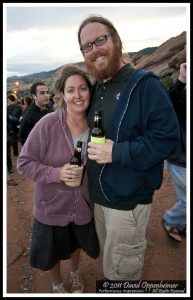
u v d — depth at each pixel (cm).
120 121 169
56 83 191
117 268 204
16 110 760
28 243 334
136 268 205
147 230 342
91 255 224
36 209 203
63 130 187
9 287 264
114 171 180
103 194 190
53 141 188
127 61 191
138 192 183
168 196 436
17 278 276
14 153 806
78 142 185
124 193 179
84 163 195
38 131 187
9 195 499
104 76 179
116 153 166
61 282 244
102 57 174
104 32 172
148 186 186
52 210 196
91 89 194
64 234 205
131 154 165
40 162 194
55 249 209
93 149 171
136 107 167
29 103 648
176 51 1384
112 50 175
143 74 166
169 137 165
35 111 329
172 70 1109
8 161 622
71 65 192
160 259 292
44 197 196
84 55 182
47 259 206
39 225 202
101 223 213
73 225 207
